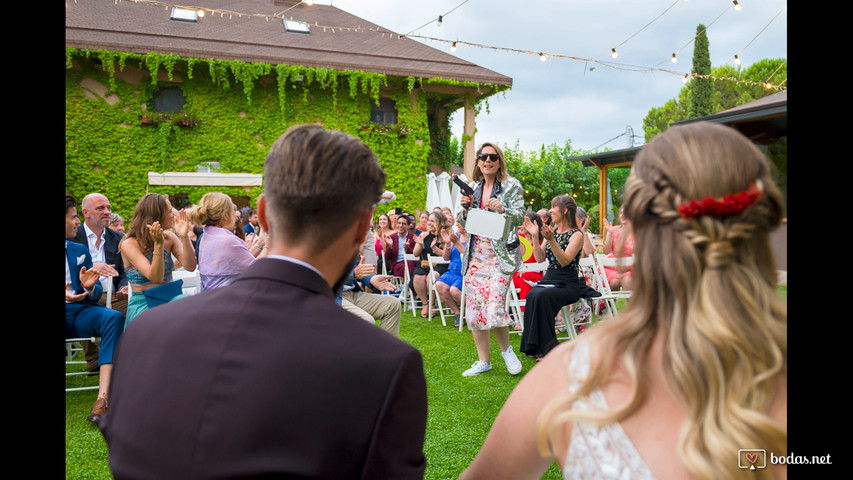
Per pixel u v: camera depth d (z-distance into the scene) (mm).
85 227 4938
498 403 3771
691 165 780
